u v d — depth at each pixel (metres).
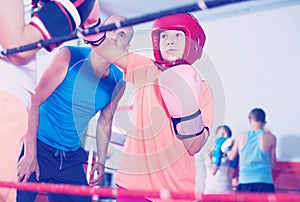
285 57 3.44
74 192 0.71
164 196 0.61
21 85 0.93
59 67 1.46
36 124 1.36
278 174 3.12
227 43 3.69
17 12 0.83
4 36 0.83
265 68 3.49
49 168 1.46
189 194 0.60
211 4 0.61
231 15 3.70
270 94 3.42
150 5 3.63
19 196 1.28
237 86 3.55
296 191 3.02
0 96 0.89
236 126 3.47
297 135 3.24
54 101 1.48
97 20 1.12
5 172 0.90
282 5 3.52
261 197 0.52
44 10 0.88
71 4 0.90
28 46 0.79
